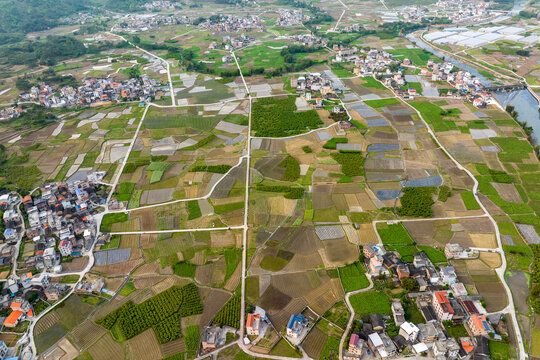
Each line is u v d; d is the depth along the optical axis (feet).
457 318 467.93
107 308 507.71
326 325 475.72
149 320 487.20
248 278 545.85
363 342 443.32
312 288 527.40
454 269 543.39
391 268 543.39
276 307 501.56
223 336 465.47
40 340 469.57
